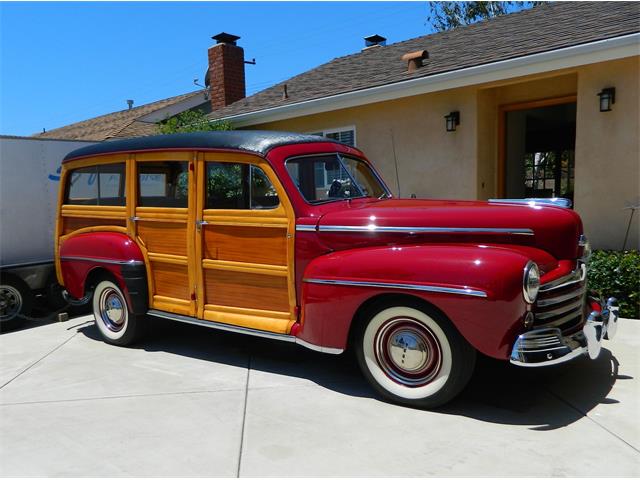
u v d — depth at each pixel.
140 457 3.10
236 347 5.26
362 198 4.80
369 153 9.32
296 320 4.13
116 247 5.14
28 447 3.27
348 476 2.80
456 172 8.29
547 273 3.55
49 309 6.95
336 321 3.77
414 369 3.60
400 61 9.92
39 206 6.77
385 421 3.44
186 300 4.79
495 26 9.78
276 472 2.87
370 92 8.56
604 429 3.21
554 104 7.95
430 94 8.42
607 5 8.23
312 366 4.61
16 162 6.51
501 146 8.48
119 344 5.41
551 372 4.17
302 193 4.23
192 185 4.60
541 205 3.94
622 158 6.61
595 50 6.23
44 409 3.84
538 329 3.29
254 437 3.29
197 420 3.56
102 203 5.44
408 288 3.42
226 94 14.06
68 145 7.09
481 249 3.42
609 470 2.77
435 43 10.38
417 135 8.67
